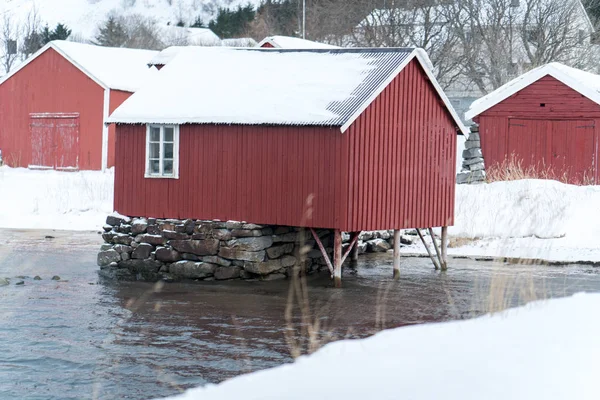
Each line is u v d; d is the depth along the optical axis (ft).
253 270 80.33
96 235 114.42
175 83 89.86
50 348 54.95
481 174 136.26
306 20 259.39
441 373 36.14
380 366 39.01
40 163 177.06
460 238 103.50
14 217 125.49
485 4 230.89
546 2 226.79
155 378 48.03
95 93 169.99
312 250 87.51
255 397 37.65
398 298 72.28
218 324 62.34
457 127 90.02
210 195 83.15
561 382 32.86
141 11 458.09
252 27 313.12
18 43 341.62
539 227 98.58
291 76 85.40
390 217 81.46
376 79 79.61
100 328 60.90
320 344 54.80
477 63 223.30
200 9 438.40
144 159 86.89
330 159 76.38
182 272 83.30
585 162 131.85
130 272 86.22
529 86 136.15
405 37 231.30
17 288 77.00
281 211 79.15
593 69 217.56
